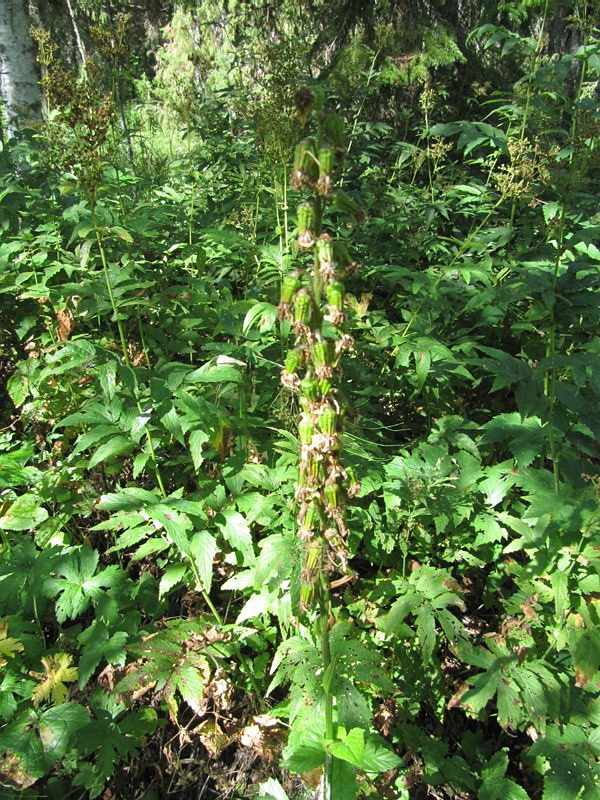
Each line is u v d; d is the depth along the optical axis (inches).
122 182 200.2
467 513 122.6
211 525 125.4
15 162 232.1
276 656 111.0
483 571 142.7
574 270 123.8
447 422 139.7
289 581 107.8
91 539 147.1
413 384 151.3
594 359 102.7
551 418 112.3
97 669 120.8
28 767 94.9
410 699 120.0
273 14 381.1
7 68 323.0
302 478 78.5
